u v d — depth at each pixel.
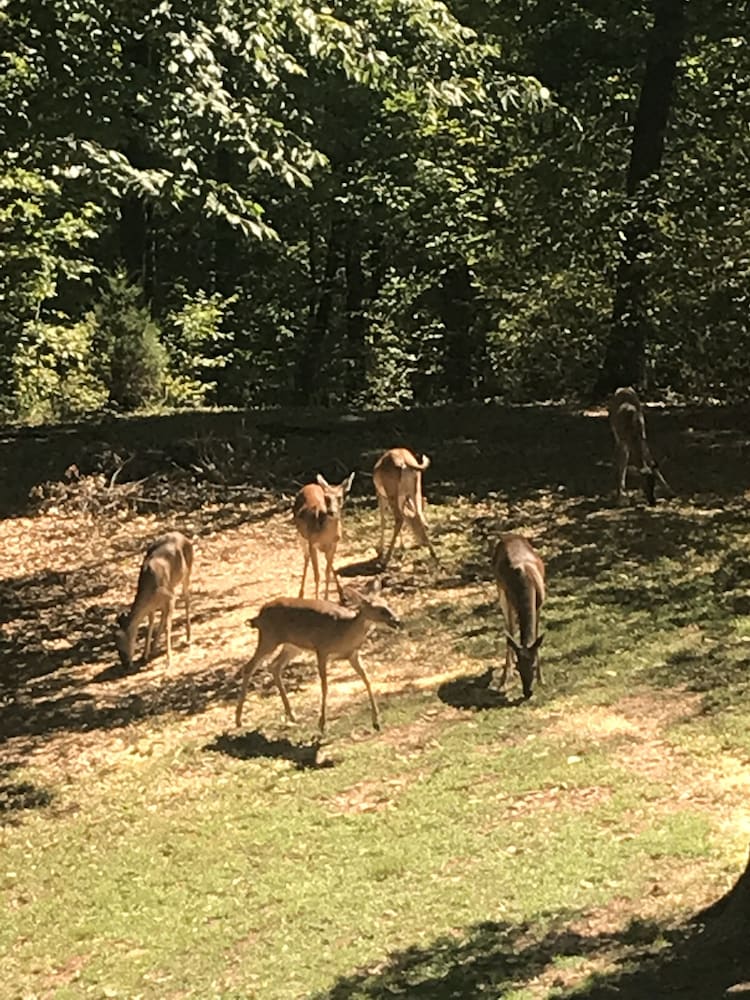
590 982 6.46
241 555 16.95
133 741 11.50
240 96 13.81
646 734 10.16
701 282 21.48
